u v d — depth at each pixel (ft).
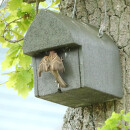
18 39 42.22
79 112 34.65
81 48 30.76
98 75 31.63
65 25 30.66
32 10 43.75
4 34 44.32
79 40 30.68
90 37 31.99
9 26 44.37
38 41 31.48
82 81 30.48
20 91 41.88
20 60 42.09
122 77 33.78
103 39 33.50
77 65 30.76
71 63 30.94
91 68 31.17
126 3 35.14
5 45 43.09
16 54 42.47
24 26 44.16
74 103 33.86
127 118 27.07
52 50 31.55
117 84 33.19
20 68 41.98
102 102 33.81
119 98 33.40
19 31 44.37
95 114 33.86
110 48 33.40
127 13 34.88
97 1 35.81
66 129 35.32
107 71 32.55
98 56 32.01
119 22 34.81
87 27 33.37
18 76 41.60
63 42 30.50
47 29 31.19
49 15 31.27
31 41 31.73
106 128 27.30
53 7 43.62
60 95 31.99
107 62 32.73
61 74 31.17
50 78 31.73
